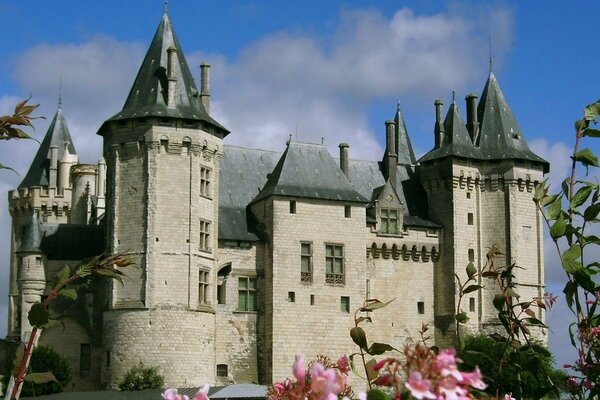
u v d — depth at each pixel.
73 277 11.12
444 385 7.42
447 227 70.88
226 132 64.81
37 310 10.74
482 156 71.75
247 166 69.75
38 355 57.50
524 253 70.44
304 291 64.75
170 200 61.03
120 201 61.47
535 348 13.52
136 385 57.44
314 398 7.93
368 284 68.62
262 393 52.38
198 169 62.16
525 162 71.44
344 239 66.69
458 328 13.55
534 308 68.44
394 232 69.81
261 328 64.25
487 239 71.00
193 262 60.81
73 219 85.50
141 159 61.38
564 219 12.85
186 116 61.62
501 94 74.94
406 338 68.50
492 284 69.94
